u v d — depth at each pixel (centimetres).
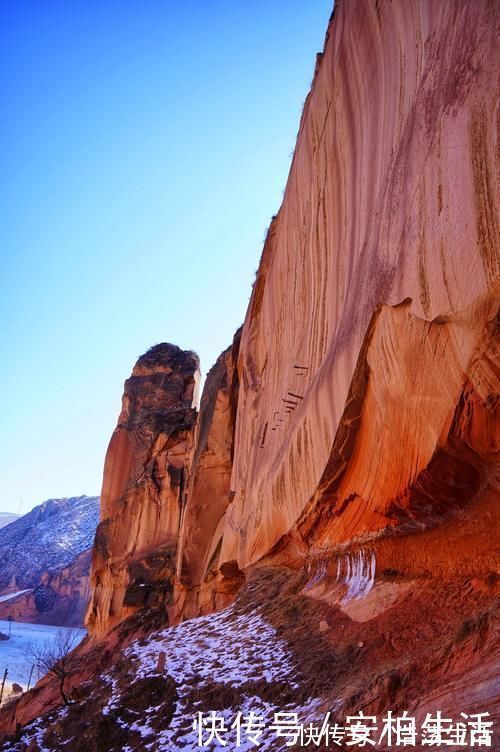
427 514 812
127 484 3844
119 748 897
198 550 2705
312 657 947
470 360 577
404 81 833
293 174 1694
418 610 830
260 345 2088
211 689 966
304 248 1495
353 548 1138
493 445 615
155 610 3216
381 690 650
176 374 4238
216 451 2772
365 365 859
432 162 666
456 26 638
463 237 573
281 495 1424
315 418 1145
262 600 1427
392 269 777
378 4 972
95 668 2441
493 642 573
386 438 817
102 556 3728
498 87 525
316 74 1540
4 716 2475
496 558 738
